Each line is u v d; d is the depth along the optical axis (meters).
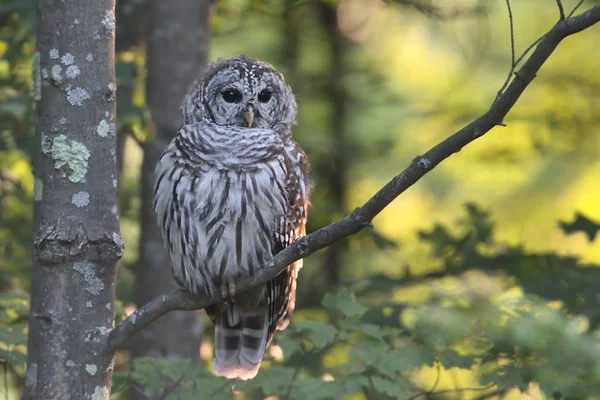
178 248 8.64
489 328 9.66
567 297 11.27
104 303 6.81
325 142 19.17
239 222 8.40
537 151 18.73
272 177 8.51
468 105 20.66
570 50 20.62
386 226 21.23
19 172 14.95
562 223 12.90
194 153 8.47
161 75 12.33
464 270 13.16
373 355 9.02
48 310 6.72
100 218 6.77
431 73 21.94
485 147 19.67
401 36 21.84
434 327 9.61
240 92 8.95
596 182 21.47
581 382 9.42
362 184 21.20
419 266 16.44
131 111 11.60
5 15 13.22
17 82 12.11
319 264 19.14
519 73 5.66
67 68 6.70
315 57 20.78
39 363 6.76
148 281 12.64
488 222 13.80
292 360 9.66
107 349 6.79
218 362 9.15
